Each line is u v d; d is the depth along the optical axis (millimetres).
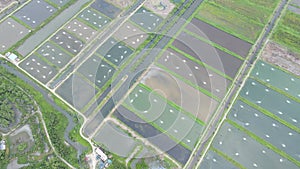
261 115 41312
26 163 38094
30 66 46094
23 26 50500
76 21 50719
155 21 50469
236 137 39625
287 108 41875
